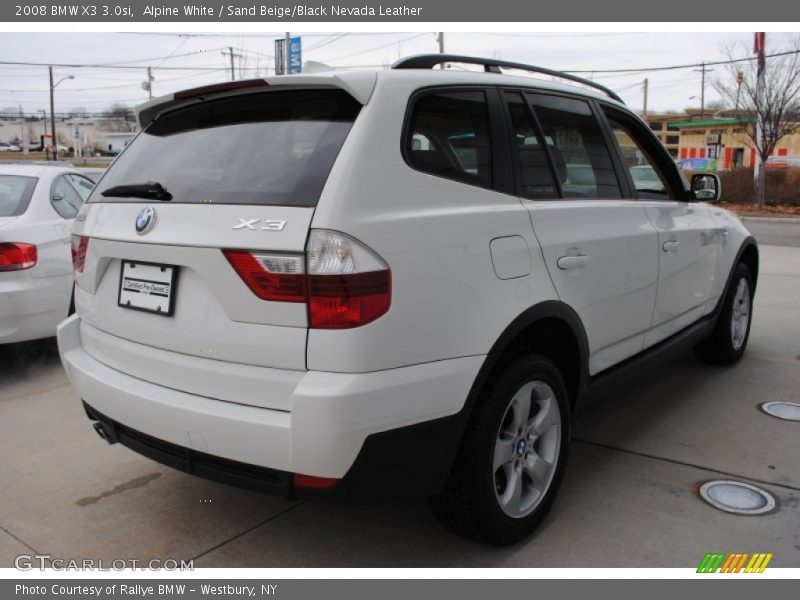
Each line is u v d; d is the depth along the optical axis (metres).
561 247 2.88
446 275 2.36
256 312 2.21
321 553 2.77
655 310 3.74
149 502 3.18
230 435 2.24
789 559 2.68
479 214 2.55
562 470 2.98
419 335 2.27
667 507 3.09
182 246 2.33
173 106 2.91
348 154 2.25
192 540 2.87
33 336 4.95
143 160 2.82
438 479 2.41
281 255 2.14
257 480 2.26
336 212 2.14
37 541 2.87
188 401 2.36
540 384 2.82
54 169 5.61
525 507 2.81
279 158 2.37
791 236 15.84
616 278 3.28
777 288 8.47
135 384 2.56
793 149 33.75
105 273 2.75
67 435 3.97
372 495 2.26
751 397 4.52
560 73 3.45
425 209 2.39
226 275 2.24
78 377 2.82
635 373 3.63
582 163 3.32
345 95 2.43
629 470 3.46
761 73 24.88
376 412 2.16
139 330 2.57
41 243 4.94
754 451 3.68
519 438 2.76
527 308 2.66
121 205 2.67
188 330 2.38
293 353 2.17
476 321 2.45
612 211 3.34
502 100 2.91
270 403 2.23
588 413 4.25
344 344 2.12
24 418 4.24
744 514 3.02
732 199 27.95
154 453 2.51
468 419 2.49
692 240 4.11
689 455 3.64
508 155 2.83
